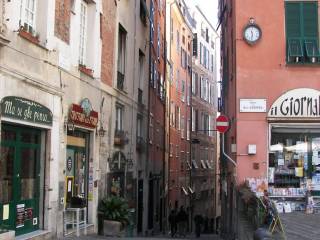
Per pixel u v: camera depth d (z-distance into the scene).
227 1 23.28
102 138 18.09
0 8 10.78
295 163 18.42
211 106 60.06
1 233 10.16
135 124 23.75
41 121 12.98
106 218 17.28
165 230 34.78
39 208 13.53
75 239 14.38
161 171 33.47
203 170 53.75
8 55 11.26
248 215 15.48
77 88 15.56
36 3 13.20
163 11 34.66
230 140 21.47
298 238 12.80
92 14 17.17
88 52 17.11
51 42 13.57
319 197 18.19
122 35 21.91
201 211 52.50
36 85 12.63
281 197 18.25
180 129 43.75
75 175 16.02
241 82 18.66
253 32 18.75
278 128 18.53
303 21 18.84
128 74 22.23
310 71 18.66
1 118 10.98
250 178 18.34
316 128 18.45
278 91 18.61
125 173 21.55
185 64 46.75
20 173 12.49
